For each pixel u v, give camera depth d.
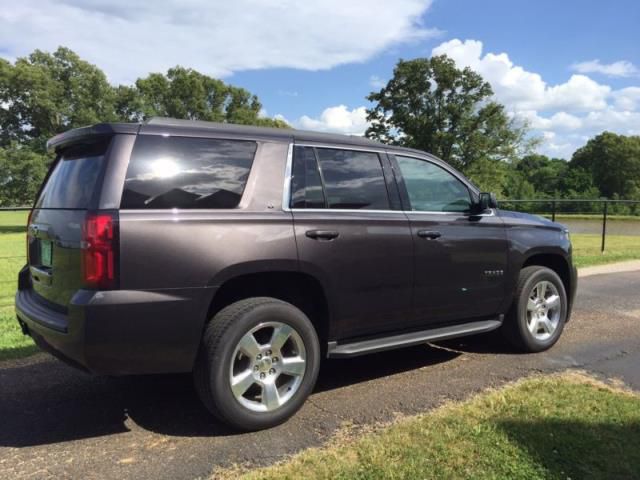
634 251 14.18
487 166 46.69
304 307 3.95
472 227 4.66
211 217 3.28
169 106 57.22
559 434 3.24
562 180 98.00
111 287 2.98
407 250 4.16
